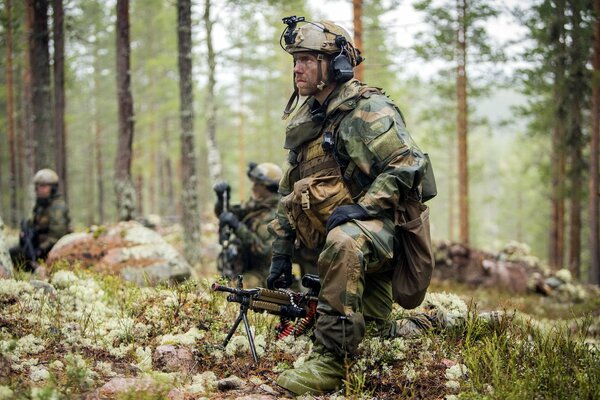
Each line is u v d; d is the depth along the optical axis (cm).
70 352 372
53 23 1225
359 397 339
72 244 712
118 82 1185
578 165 1844
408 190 354
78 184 4691
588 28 1509
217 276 538
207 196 4572
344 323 342
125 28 1180
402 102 3012
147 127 3812
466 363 372
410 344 398
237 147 4466
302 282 396
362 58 401
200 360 384
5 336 373
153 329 425
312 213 374
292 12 1672
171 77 3725
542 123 1875
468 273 1323
